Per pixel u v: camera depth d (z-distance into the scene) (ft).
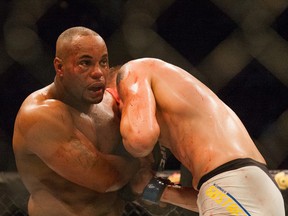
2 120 17.76
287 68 15.47
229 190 10.52
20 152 12.25
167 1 13.41
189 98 11.47
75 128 11.84
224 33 17.31
